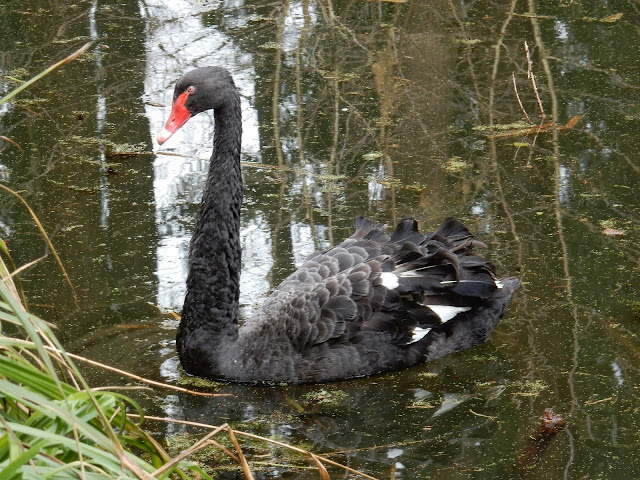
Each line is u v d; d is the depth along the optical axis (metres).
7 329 5.76
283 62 10.44
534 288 6.45
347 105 9.49
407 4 12.12
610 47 10.70
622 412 5.18
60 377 5.45
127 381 5.55
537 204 7.61
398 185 7.98
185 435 5.05
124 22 11.46
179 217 7.48
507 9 11.87
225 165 5.60
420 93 9.76
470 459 4.80
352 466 4.74
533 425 5.10
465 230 6.25
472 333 6.00
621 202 7.60
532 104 9.45
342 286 5.78
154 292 6.46
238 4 12.16
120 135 8.84
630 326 6.00
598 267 6.67
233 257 5.62
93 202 7.67
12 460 2.83
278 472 4.66
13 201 7.64
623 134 8.77
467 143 8.71
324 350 5.68
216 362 5.62
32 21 11.40
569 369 5.63
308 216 7.51
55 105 9.41
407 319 5.83
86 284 6.51
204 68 5.69
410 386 5.63
